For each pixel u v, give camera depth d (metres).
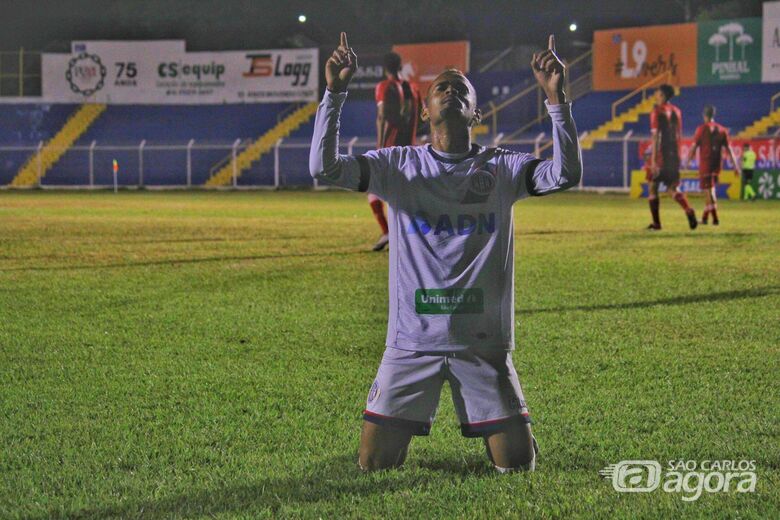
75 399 5.65
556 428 4.97
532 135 40.81
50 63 45.62
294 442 4.75
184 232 17.36
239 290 10.09
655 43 38.38
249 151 44.53
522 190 3.93
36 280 10.81
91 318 8.46
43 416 5.27
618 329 7.86
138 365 6.59
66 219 20.83
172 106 47.41
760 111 39.22
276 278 10.98
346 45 3.74
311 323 8.20
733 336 7.57
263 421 5.15
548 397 5.65
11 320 8.35
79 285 10.44
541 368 6.44
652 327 7.95
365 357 6.87
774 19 36.50
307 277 11.05
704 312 8.67
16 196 35.50
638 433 4.89
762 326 8.00
